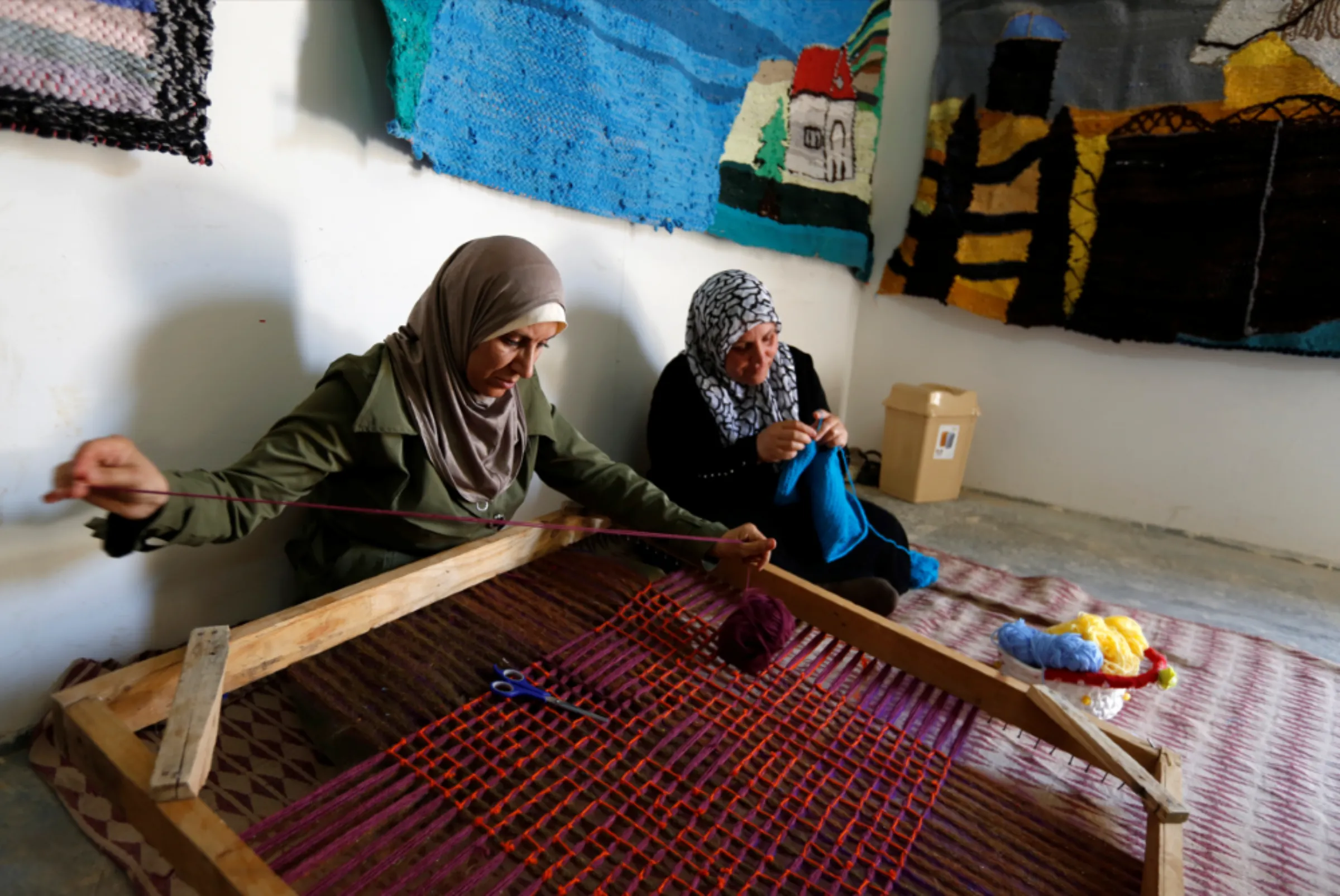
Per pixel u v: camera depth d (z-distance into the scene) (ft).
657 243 6.47
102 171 3.35
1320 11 6.46
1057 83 7.71
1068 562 7.14
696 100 6.18
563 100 5.07
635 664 3.69
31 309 3.27
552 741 3.08
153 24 3.21
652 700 3.49
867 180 8.55
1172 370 7.74
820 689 3.76
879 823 3.00
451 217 4.84
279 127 3.89
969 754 4.12
